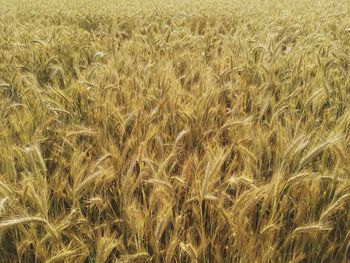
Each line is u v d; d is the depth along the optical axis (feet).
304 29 23.71
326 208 7.29
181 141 9.83
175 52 17.38
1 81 14.08
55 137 10.34
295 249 6.79
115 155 8.52
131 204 7.32
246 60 15.14
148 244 7.10
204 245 6.73
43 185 7.45
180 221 6.81
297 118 10.96
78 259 6.54
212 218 7.30
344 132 9.39
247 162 8.29
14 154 9.16
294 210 7.42
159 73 13.57
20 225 6.78
